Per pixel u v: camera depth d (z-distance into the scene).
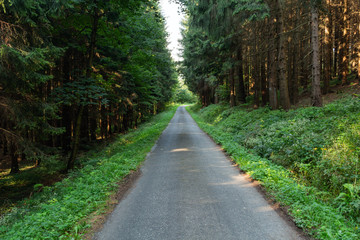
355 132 6.77
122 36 13.62
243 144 11.66
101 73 17.44
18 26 7.09
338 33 21.28
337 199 4.73
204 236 3.70
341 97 15.41
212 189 5.86
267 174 6.43
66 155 15.44
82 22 12.39
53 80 14.52
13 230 3.99
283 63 14.32
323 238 3.43
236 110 23.27
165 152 11.24
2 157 19.36
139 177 7.22
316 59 12.20
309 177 6.19
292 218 4.17
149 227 4.05
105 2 10.57
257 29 18.72
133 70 19.42
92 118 20.09
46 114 9.23
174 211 4.65
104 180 6.67
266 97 21.47
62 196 5.80
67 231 4.02
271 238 3.59
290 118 11.88
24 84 7.71
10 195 9.23
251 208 4.69
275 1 14.45
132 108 25.78
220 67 24.56
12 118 7.75
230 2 14.34
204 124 24.73
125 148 13.75
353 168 5.25
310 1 11.65
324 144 6.93
